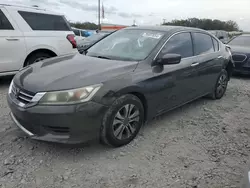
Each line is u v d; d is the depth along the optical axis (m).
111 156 3.25
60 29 6.84
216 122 4.51
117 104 3.23
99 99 3.05
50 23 6.66
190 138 3.85
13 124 3.99
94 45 4.68
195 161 3.23
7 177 2.78
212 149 3.56
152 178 2.86
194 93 4.82
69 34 6.96
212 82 5.39
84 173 2.90
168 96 4.09
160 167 3.07
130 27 4.84
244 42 9.58
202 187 2.75
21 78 3.42
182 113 4.87
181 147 3.56
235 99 6.00
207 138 3.88
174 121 4.46
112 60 3.79
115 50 4.20
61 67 3.52
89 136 3.08
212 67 5.19
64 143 3.00
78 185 2.71
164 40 4.13
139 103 3.55
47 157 3.17
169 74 3.99
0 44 5.75
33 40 6.23
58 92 2.93
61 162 3.09
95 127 3.08
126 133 3.48
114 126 3.29
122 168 3.02
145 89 3.58
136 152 3.37
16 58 6.02
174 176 2.91
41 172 2.89
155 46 4.00
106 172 2.93
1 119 4.17
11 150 3.28
